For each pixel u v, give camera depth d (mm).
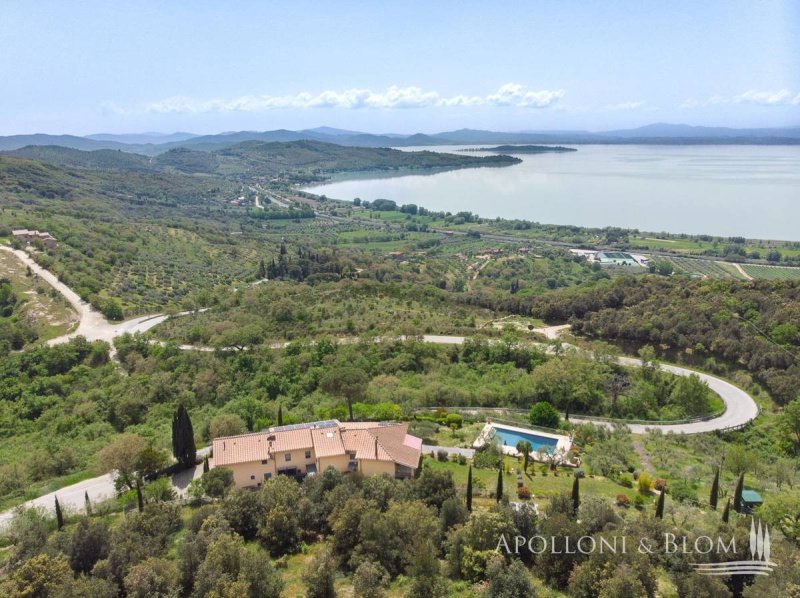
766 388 107750
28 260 181500
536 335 132375
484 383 104438
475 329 134500
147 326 147500
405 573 44562
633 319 134125
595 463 68000
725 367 116250
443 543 47000
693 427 91375
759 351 111875
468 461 67750
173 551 48500
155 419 95688
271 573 42375
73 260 186000
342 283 193500
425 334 131500
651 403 101188
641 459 73688
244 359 114250
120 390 104312
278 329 136375
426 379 105000
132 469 65688
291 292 175625
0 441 91875
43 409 103250
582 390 96875
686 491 60062
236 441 64125
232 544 43125
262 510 51844
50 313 149375
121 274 191375
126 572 42688
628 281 161500
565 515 46719
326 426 67000
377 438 63875
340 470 60750
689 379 100438
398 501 51219
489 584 40719
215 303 170625
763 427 91500
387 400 90625
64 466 75250
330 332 133375
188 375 111125
